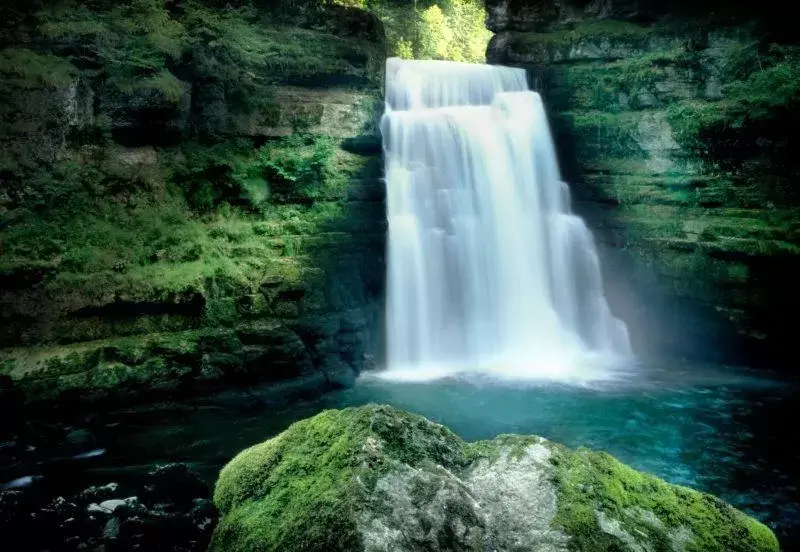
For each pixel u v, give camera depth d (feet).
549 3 71.41
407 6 99.40
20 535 19.10
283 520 11.76
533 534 11.20
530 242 59.82
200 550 17.94
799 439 35.45
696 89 57.62
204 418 37.19
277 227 47.50
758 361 51.37
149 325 39.45
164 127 44.29
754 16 57.16
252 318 42.93
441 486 11.47
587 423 38.27
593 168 61.57
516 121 61.72
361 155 53.62
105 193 41.42
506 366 52.54
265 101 49.88
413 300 53.72
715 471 30.99
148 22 45.37
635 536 11.48
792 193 50.93
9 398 32.71
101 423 35.19
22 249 36.45
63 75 40.04
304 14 53.93
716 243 51.29
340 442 12.67
